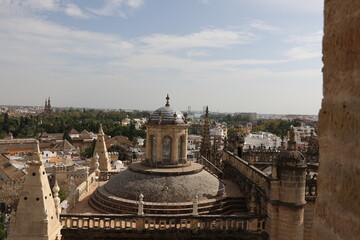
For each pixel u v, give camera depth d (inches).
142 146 7229.3
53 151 6122.1
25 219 784.3
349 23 182.9
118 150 6530.5
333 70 197.8
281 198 928.3
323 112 209.8
